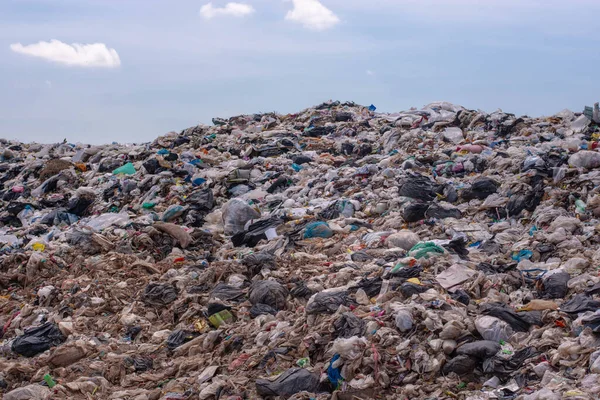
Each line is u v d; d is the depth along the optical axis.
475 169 17.05
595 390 6.64
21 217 19.78
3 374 9.65
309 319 9.48
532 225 12.89
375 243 12.84
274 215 15.79
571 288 9.48
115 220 16.50
